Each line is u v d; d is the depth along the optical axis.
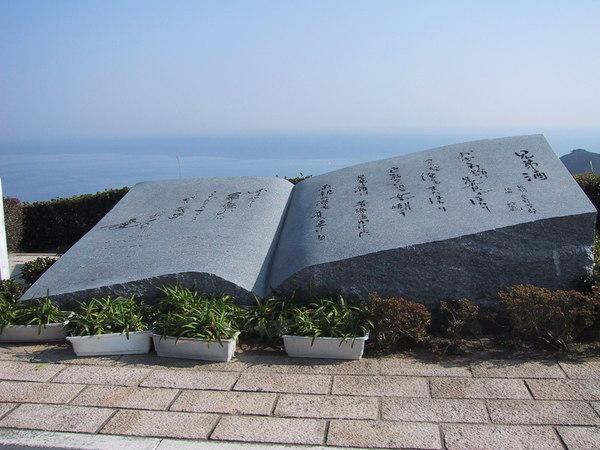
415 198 5.95
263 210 7.10
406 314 4.84
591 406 3.81
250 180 8.05
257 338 5.24
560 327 4.76
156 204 7.52
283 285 5.42
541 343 4.86
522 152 6.27
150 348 5.07
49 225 11.97
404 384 4.26
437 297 5.28
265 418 3.81
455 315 5.13
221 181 8.07
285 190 7.87
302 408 3.93
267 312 5.22
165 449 3.48
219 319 4.96
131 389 4.32
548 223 5.10
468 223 5.29
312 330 4.79
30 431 3.75
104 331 5.05
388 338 4.88
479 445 3.39
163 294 5.55
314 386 4.28
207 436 3.60
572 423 3.60
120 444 3.55
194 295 5.41
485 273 5.21
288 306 5.28
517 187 5.68
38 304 5.58
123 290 5.57
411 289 5.28
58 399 4.18
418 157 6.83
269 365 4.69
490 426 3.60
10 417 3.94
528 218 5.15
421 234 5.29
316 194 6.88
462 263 5.20
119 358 4.95
